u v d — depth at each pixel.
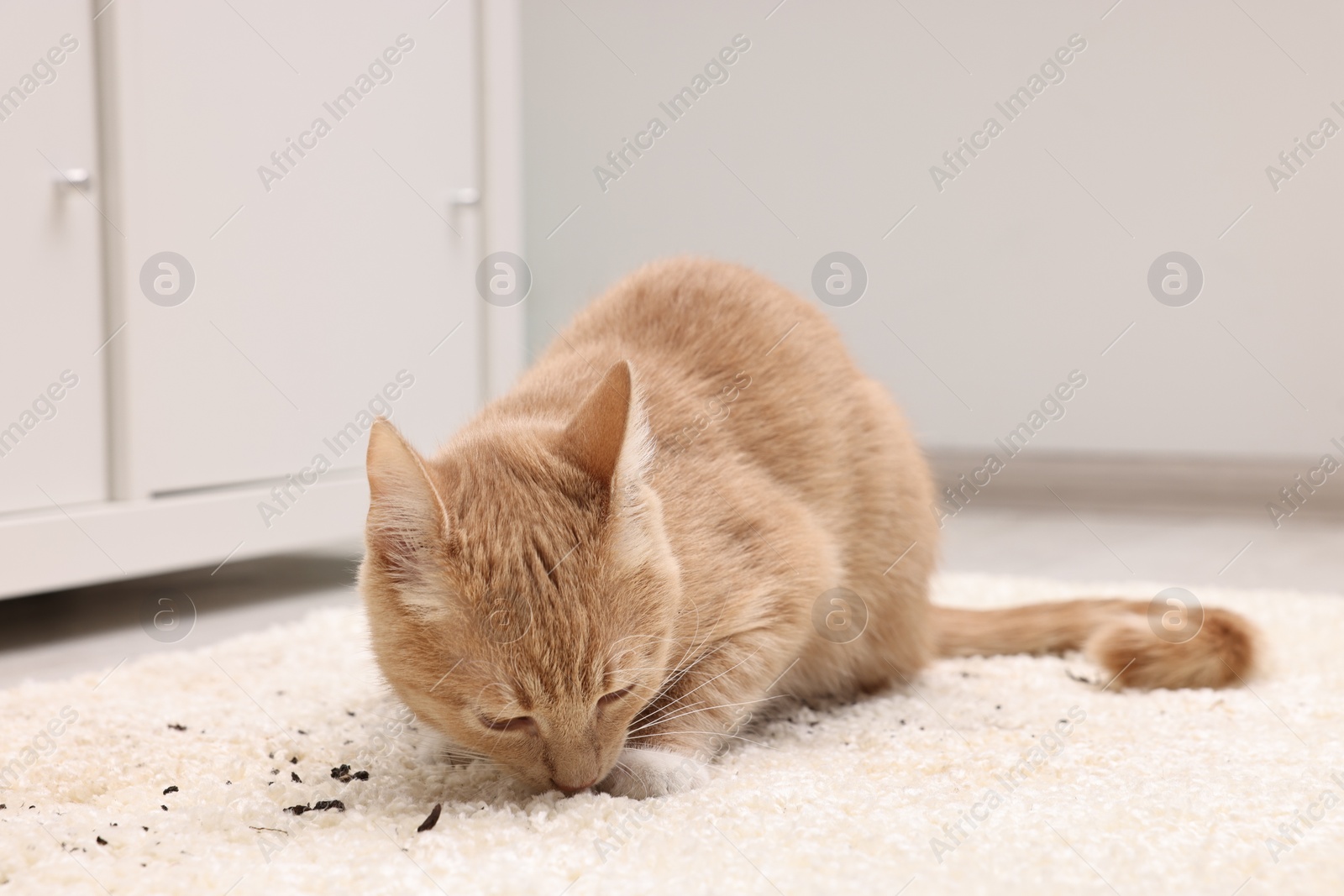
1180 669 2.37
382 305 3.88
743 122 5.77
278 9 3.51
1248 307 5.21
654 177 5.92
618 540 1.66
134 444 3.21
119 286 3.16
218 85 3.36
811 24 5.63
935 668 2.62
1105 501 5.56
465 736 1.68
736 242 5.83
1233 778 1.74
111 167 3.13
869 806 1.62
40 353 3.02
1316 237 5.08
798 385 2.29
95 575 3.12
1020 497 5.66
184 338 3.32
